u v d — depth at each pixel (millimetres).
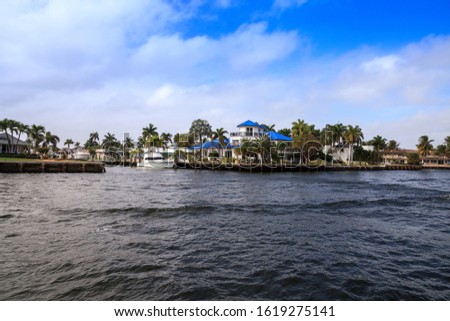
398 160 142250
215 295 8898
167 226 17297
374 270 11055
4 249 12562
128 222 18156
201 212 21625
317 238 15211
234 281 9852
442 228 18156
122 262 11328
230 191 35375
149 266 10969
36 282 9484
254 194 32656
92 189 36281
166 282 9664
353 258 12312
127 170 86438
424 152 136250
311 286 9602
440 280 10297
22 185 39000
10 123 90125
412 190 40125
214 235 15469
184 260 11703
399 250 13570
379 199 30016
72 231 15719
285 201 27562
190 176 62656
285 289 9359
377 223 19125
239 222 18609
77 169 71000
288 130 111500
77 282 9531
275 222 18750
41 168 67438
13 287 9102
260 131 97562
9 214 19734
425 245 14422
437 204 27766
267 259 11977
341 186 43750
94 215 19984
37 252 12258
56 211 21109
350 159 105250
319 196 31578
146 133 106875
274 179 55406
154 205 24469
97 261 11359
